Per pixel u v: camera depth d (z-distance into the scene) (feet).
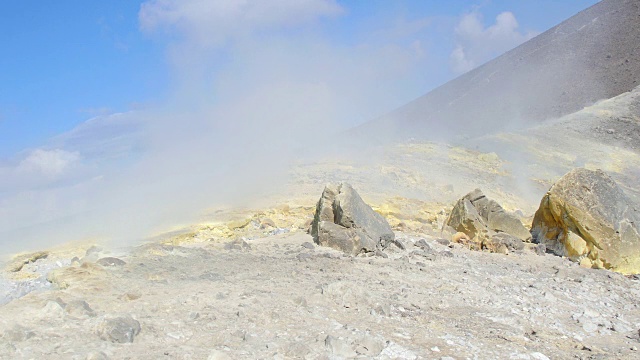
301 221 59.62
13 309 27.07
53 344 22.84
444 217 66.74
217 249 45.29
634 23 306.35
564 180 52.65
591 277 44.75
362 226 46.21
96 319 25.52
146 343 23.95
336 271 39.19
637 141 154.40
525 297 37.91
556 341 30.91
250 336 25.40
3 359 21.18
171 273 35.86
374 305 31.96
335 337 25.84
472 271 42.91
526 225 69.62
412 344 27.09
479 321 32.24
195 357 22.81
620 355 29.73
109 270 35.76
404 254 46.26
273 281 35.35
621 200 51.60
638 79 249.55
